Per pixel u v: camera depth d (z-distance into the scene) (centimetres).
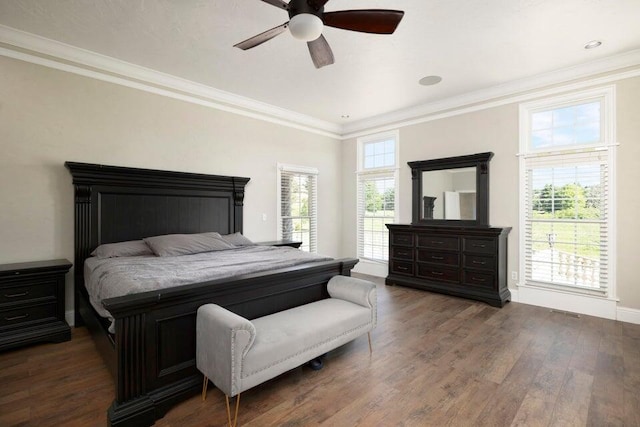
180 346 191
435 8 247
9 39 279
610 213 332
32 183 296
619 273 329
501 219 407
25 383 209
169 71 363
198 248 338
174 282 198
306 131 541
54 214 307
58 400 190
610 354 253
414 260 455
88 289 276
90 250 320
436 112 467
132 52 319
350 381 215
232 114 442
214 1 238
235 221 438
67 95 313
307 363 239
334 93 430
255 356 174
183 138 394
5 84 282
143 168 360
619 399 193
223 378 167
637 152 317
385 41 296
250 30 278
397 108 493
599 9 247
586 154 347
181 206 387
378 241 546
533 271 384
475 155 414
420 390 204
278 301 245
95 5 242
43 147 301
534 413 181
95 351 257
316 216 557
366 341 279
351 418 177
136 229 351
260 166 476
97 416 175
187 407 185
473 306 377
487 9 248
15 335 258
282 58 330
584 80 346
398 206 514
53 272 275
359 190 577
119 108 345
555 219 368
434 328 309
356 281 264
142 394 173
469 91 422
